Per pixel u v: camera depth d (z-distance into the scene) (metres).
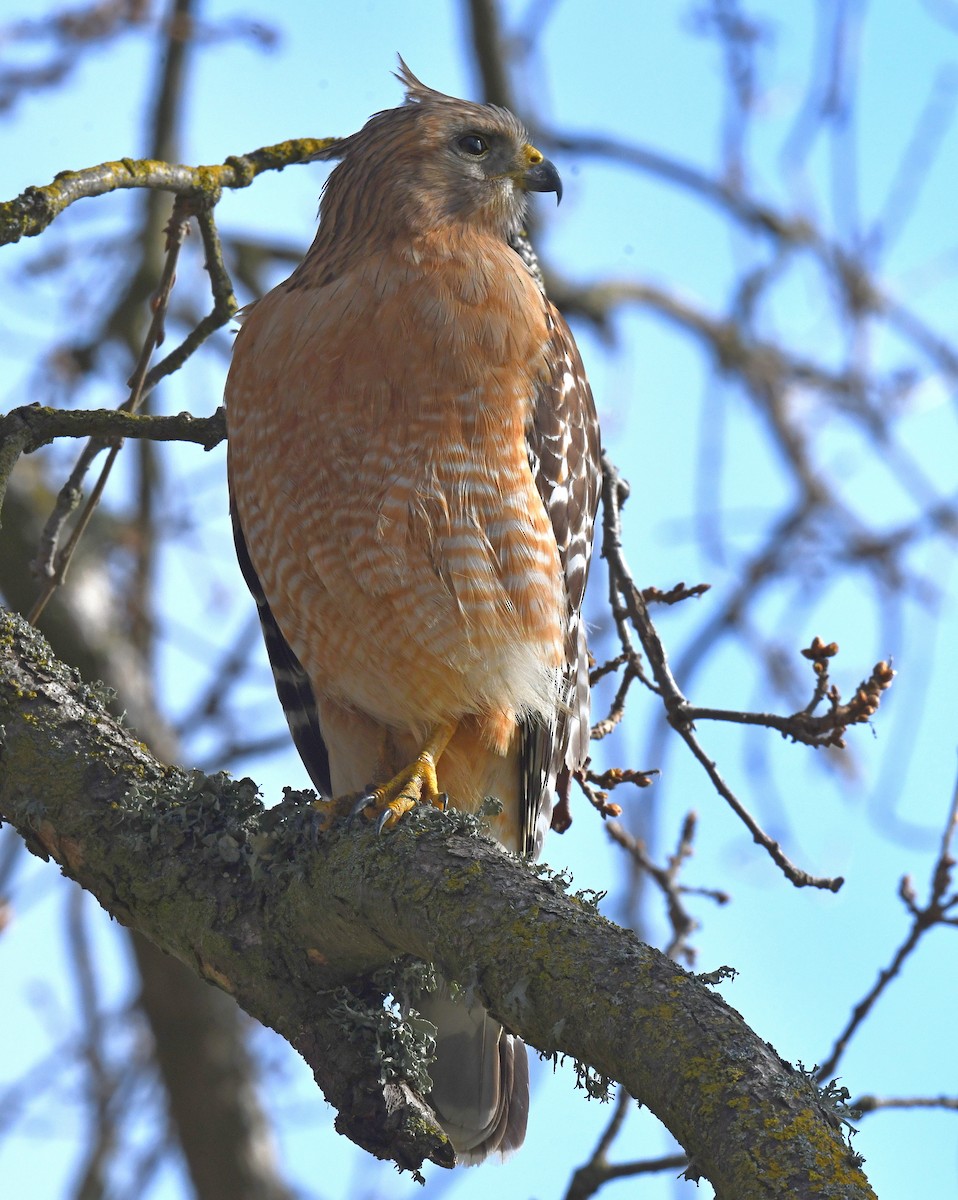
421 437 7.26
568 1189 7.48
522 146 8.41
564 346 8.25
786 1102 4.10
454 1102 7.42
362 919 5.43
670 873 8.41
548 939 4.86
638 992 4.54
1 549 11.26
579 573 8.22
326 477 7.35
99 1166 11.73
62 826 5.96
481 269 7.55
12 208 6.71
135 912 5.89
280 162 7.98
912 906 7.44
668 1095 4.25
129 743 6.16
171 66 12.26
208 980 5.82
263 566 7.79
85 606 11.41
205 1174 11.18
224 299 7.69
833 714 7.16
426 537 7.27
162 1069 11.31
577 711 8.23
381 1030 5.52
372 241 7.86
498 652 7.45
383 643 7.55
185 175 7.50
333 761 8.41
